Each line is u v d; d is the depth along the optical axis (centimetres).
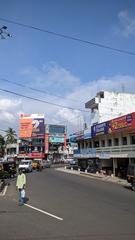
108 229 1265
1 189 2927
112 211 1712
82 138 6306
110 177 4512
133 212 1680
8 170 4622
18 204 1975
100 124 5316
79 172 5809
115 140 5088
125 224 1364
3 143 10862
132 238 1120
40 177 4516
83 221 1430
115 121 4700
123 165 4709
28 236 1144
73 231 1227
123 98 6412
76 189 2928
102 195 2484
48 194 2531
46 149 11350
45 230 1244
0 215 1583
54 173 5581
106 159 5269
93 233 1195
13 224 1359
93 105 6488
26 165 5803
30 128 11419
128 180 3075
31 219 1476
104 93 6334
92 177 4641
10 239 1100
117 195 2502
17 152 11488
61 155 11981
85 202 2075
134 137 4522
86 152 5938
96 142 5988
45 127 11506
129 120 4272
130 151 4309
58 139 11738
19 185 1988
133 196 2452
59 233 1193
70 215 1584
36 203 2023
